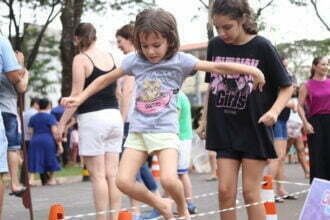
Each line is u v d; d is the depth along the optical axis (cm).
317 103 776
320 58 783
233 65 431
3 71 522
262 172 479
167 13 437
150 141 440
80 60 576
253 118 466
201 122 535
